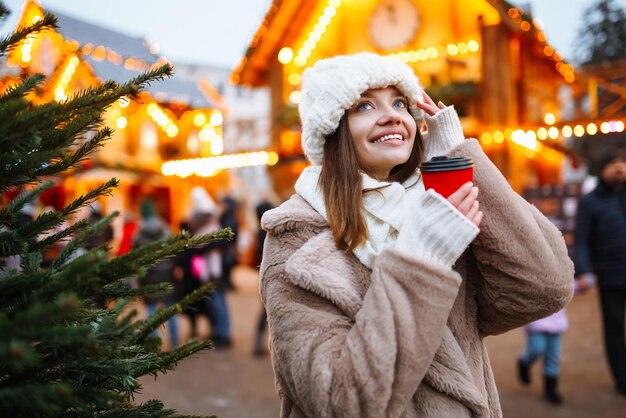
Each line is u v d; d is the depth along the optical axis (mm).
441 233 1157
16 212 1157
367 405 1060
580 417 3762
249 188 22328
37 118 849
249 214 18734
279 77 10562
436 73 9734
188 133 12883
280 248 1289
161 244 958
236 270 15492
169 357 1163
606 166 4133
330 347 1126
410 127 1366
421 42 9922
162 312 1190
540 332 4051
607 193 4176
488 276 1260
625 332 4199
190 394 4469
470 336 1284
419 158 1459
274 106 10570
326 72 1375
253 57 10594
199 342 1215
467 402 1168
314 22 10242
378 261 1147
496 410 1320
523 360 4375
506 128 9039
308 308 1195
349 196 1274
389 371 1054
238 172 22688
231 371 5160
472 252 1343
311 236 1291
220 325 6168
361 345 1075
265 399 4340
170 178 13125
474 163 1280
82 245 1140
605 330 4234
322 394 1085
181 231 1012
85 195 1179
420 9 9906
